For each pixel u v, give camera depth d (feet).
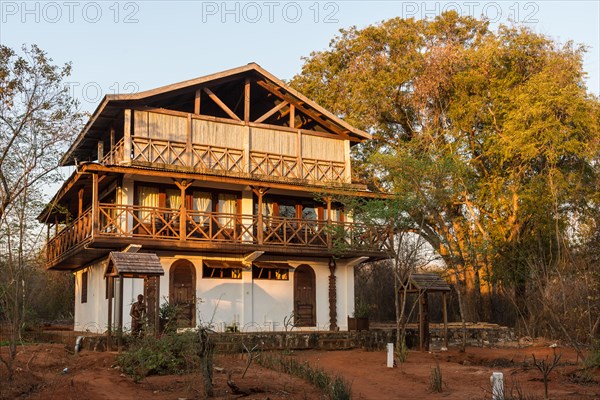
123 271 57.57
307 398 41.63
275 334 69.97
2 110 55.93
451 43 116.47
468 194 114.21
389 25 122.31
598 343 59.52
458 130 112.78
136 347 50.75
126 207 71.05
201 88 79.51
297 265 83.61
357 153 122.21
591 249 80.43
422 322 74.18
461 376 52.39
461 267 107.86
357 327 79.97
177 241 71.97
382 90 114.73
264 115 83.46
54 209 78.74
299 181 80.18
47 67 57.62
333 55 125.18
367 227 82.48
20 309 60.23
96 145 88.22
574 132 98.17
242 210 81.46
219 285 78.13
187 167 72.64
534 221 102.63
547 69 104.06
